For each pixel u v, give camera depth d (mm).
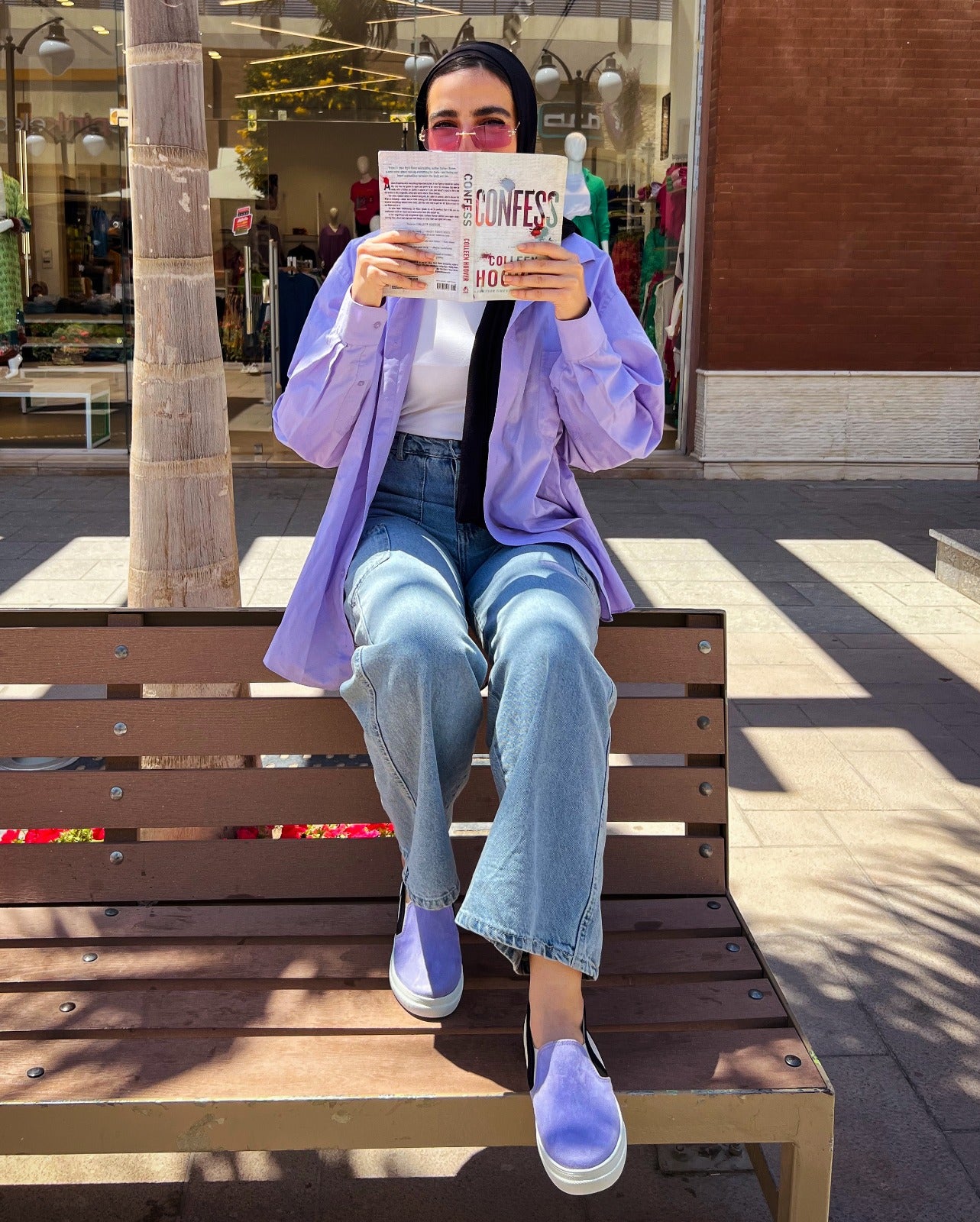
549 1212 2049
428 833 1766
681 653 2225
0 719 2172
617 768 2205
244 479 9305
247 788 2178
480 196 1816
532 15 9328
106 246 9414
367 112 9703
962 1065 2441
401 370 2062
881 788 3840
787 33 9023
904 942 2914
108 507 8102
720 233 9367
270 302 9820
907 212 9391
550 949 1622
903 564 6902
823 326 9555
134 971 1935
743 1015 1836
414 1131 1644
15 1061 1712
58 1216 2021
